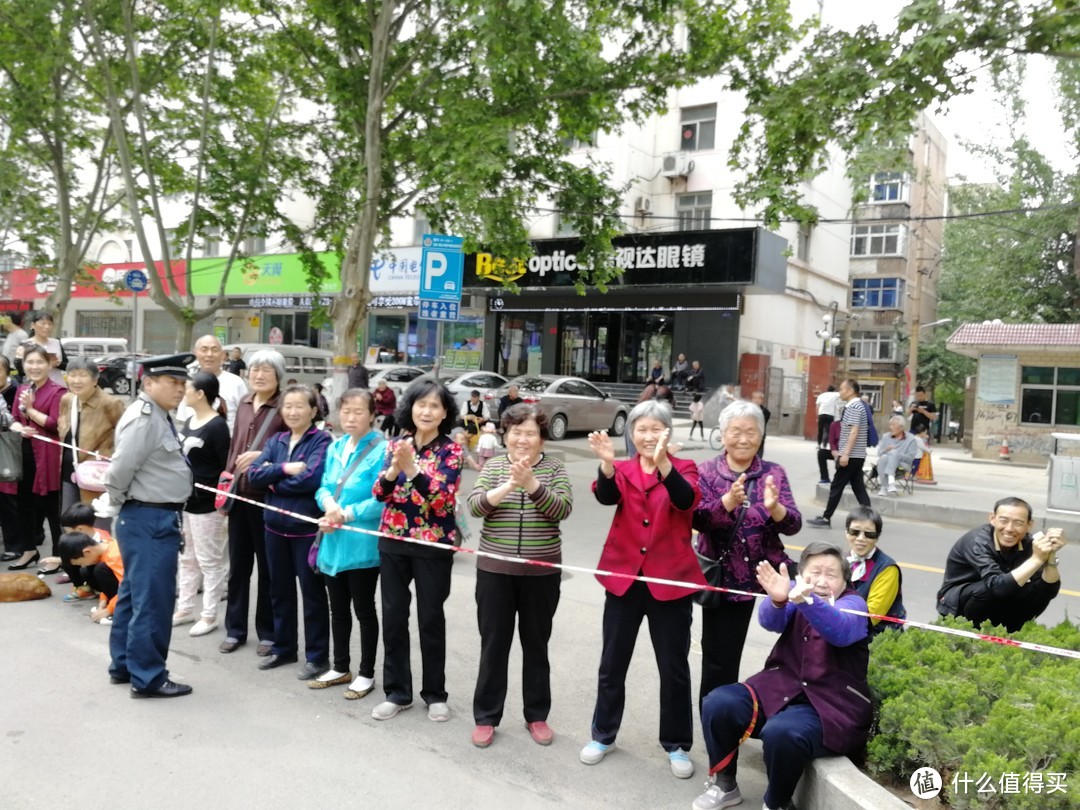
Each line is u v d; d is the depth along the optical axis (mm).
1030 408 18656
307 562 4582
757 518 3701
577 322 26078
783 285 23000
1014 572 4098
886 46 8188
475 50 10594
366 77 12602
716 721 3312
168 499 4277
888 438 12234
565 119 12297
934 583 7402
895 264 35750
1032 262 21875
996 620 4332
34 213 18516
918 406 17438
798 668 3395
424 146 11305
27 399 6648
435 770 3590
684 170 23953
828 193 28984
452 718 4168
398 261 26656
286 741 3807
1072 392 18250
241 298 29828
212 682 4512
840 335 33406
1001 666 3525
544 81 11672
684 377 23266
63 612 5598
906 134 7824
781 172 9320
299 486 4605
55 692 4246
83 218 17125
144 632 4191
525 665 3965
